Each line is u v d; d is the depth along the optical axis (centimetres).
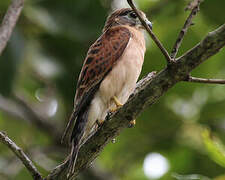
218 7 1212
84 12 1170
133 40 1003
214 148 920
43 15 1166
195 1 747
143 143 1346
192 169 1283
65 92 1197
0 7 1170
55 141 1327
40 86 1406
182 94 1307
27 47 1195
